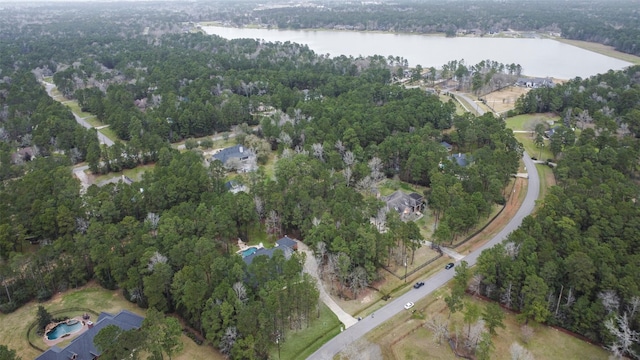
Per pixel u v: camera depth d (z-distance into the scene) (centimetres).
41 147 19950
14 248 12775
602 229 12188
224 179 17125
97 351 9200
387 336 10162
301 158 17025
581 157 17075
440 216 15062
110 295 11612
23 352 9825
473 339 9650
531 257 10919
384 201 14950
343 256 11381
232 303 9925
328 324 10569
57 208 13562
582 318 9919
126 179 17950
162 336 9050
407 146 17912
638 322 9500
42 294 11356
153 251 11281
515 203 15988
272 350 9825
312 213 13812
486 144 19488
